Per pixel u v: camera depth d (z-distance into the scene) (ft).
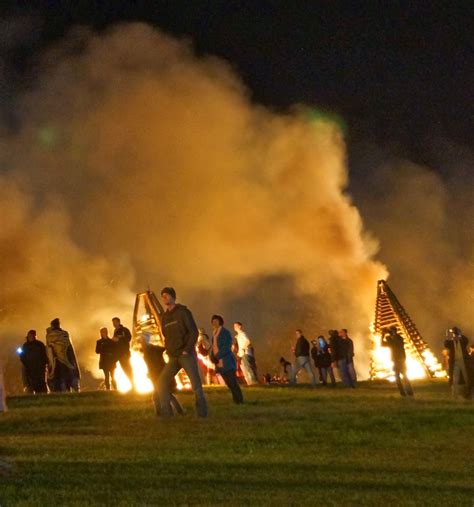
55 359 116.67
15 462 55.31
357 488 52.08
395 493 51.19
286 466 59.16
